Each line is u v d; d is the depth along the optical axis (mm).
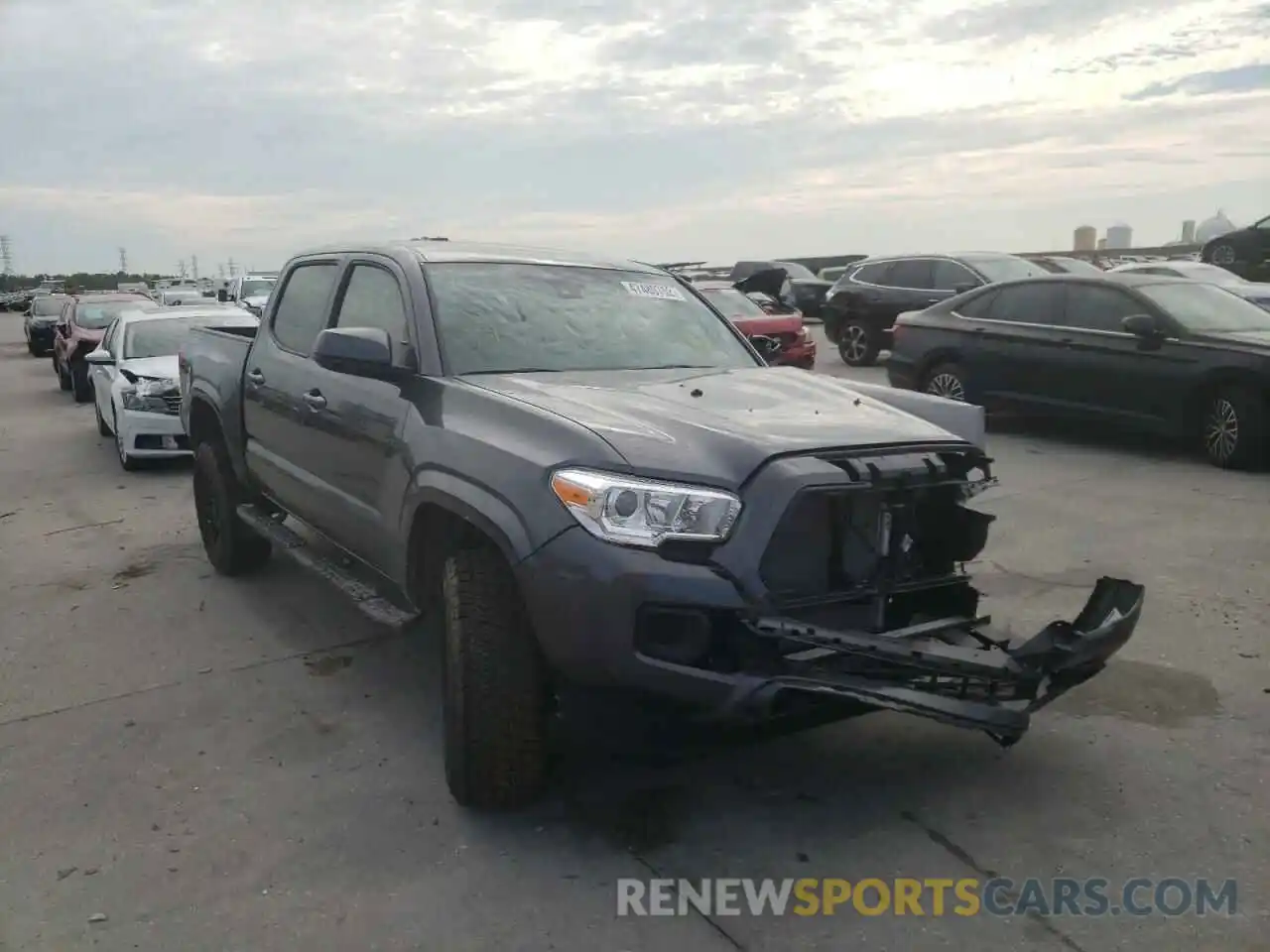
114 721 4430
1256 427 8562
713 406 3719
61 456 11641
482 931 2936
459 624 3420
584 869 3229
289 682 4809
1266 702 4277
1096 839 3332
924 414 4152
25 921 3033
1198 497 7812
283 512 5773
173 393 10320
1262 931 2875
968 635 3561
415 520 3848
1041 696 3301
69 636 5523
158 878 3240
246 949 2887
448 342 4195
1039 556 6387
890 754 3939
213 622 5676
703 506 3086
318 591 6184
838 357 18969
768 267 30203
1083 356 9812
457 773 3486
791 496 3141
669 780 3758
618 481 3121
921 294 16078
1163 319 9297
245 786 3816
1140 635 5039
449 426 3734
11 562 7066
